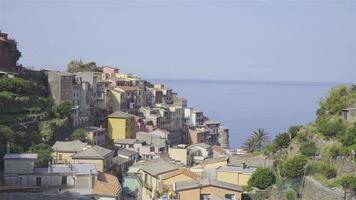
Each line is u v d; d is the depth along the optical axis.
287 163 92.75
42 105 151.38
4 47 158.62
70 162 119.25
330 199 79.06
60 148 130.88
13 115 134.38
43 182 99.94
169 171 120.81
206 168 121.00
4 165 100.94
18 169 99.06
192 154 159.50
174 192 99.88
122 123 179.25
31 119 137.62
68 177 101.44
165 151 170.12
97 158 126.06
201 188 92.81
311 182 85.56
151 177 121.38
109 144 167.75
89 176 102.69
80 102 172.62
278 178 95.31
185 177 111.56
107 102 193.88
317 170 88.25
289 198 88.62
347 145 90.06
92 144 147.75
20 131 127.06
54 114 152.88
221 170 109.62
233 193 93.00
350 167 85.25
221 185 93.75
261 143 162.75
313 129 105.31
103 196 100.81
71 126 157.38
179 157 155.25
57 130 143.62
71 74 172.12
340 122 99.56
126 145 168.25
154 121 195.25
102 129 164.38
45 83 166.00
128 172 137.00
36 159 103.94
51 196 65.88
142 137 176.25
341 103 106.94
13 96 139.62
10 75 150.62
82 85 174.12
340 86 115.88
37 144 126.88
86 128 161.38
